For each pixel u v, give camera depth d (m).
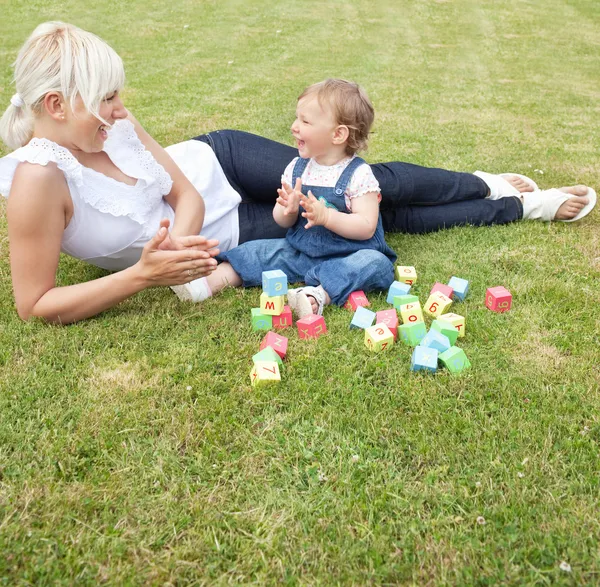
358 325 2.90
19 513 1.93
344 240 3.24
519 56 10.72
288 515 1.95
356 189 3.22
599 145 5.86
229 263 3.31
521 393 2.44
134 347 2.71
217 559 1.82
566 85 8.73
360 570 1.78
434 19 13.72
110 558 1.81
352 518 1.94
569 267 3.45
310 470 2.10
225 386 2.50
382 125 6.42
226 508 1.98
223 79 8.53
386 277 3.21
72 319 2.84
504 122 6.67
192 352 2.71
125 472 2.09
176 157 3.33
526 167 5.16
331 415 2.33
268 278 2.84
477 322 2.95
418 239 3.83
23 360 2.62
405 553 1.82
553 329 2.88
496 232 3.88
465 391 2.46
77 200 2.74
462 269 3.48
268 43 11.14
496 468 2.09
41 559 1.79
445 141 5.89
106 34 11.34
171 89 7.89
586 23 13.70
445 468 2.09
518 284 3.27
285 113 6.84
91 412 2.34
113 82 2.47
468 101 7.65
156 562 1.80
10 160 2.55
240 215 3.46
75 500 1.97
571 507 1.95
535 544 1.83
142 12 13.16
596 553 1.81
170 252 2.71
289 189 3.10
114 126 2.88
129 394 2.44
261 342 2.79
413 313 2.93
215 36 11.52
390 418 2.32
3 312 2.94
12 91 7.39
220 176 3.42
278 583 1.76
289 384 2.50
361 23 13.06
